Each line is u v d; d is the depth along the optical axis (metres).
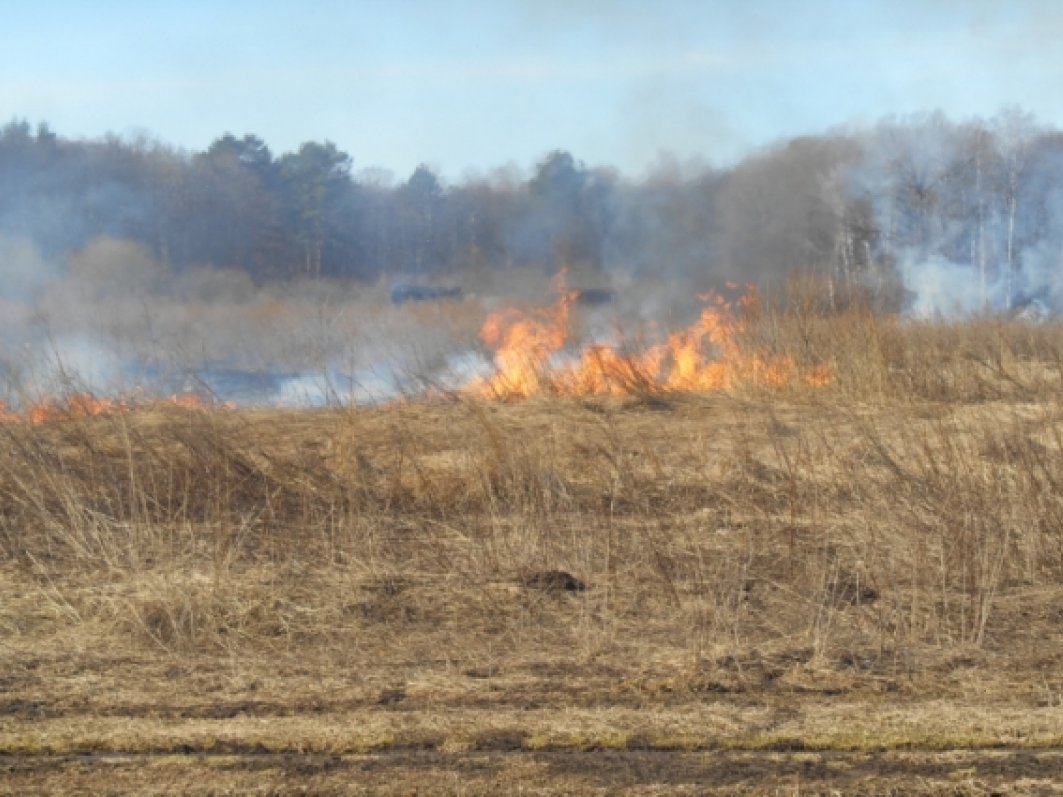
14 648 14.51
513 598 16.23
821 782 11.17
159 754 11.76
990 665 14.19
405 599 16.23
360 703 12.94
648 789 11.03
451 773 11.34
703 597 16.28
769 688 13.47
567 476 21.64
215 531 18.72
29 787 11.07
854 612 15.95
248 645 14.79
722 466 22.38
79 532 17.67
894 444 23.36
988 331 34.25
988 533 18.05
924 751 11.87
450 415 26.61
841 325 31.44
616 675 13.76
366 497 19.84
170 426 22.59
